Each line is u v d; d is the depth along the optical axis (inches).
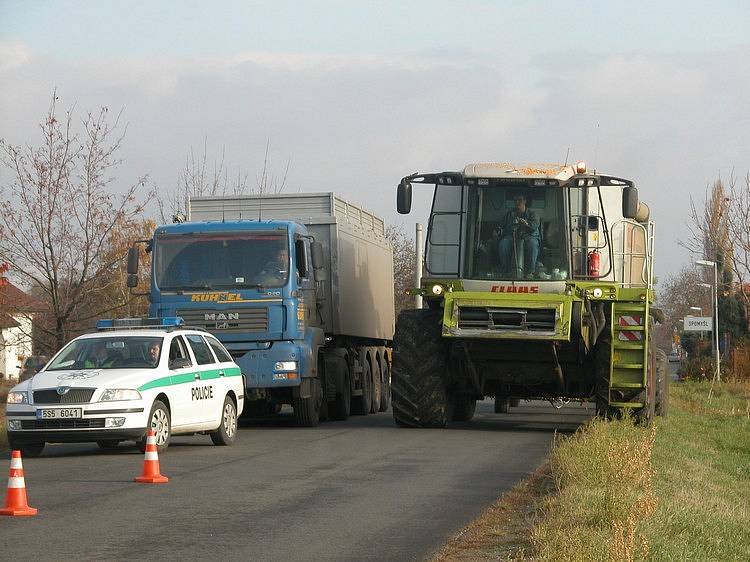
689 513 738.8
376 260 2134.6
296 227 1573.6
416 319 1512.1
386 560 617.3
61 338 1939.0
